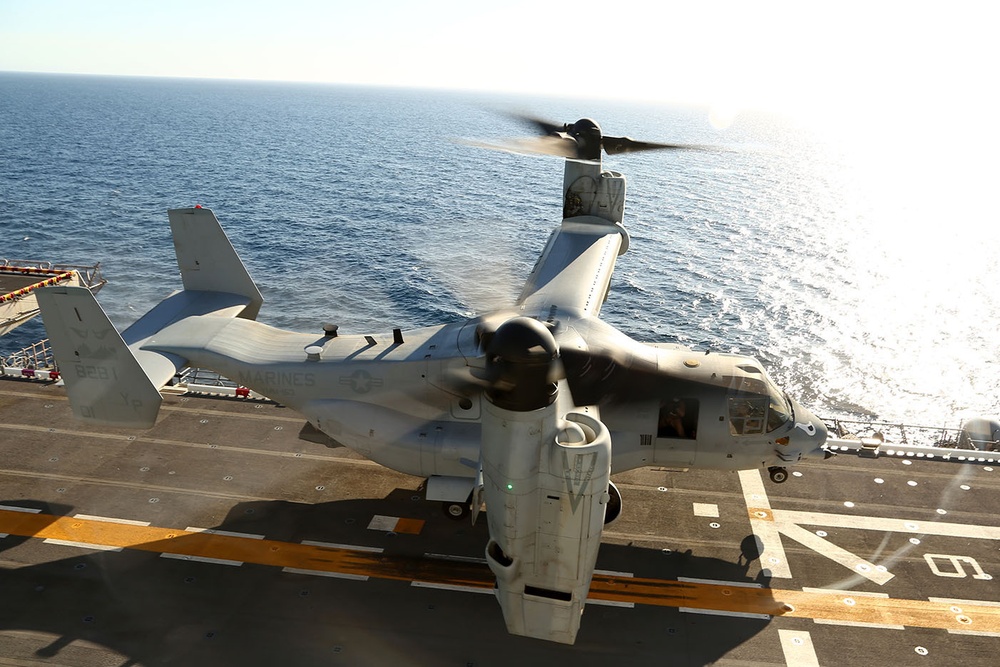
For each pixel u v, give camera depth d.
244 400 28.36
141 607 17.45
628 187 152.88
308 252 81.94
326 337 22.50
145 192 121.06
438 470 20.33
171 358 22.06
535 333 12.19
